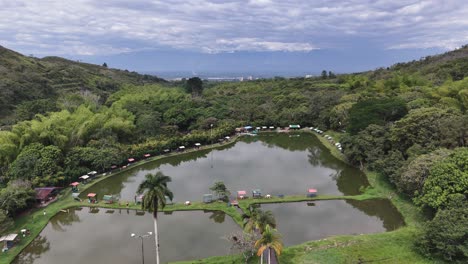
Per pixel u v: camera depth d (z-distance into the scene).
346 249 49.81
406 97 117.56
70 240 57.66
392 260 46.38
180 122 137.75
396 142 82.69
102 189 83.06
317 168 97.81
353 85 177.88
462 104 99.50
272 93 192.88
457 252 44.34
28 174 77.31
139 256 51.75
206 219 64.81
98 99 154.88
